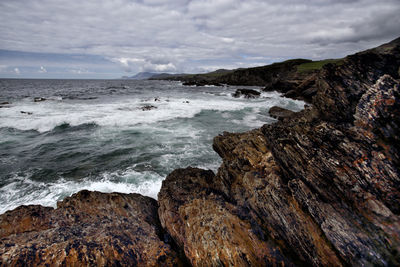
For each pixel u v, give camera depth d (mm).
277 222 6320
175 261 5945
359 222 5312
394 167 5520
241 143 10547
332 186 6117
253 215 6883
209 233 6172
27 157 13898
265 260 5547
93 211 7207
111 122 22062
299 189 6461
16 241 5348
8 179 11211
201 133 19594
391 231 4867
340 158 6281
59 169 12492
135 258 5633
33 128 19562
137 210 7930
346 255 5035
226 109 31641
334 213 5688
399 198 5188
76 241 5512
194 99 44250
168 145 16453
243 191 7926
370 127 6566
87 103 35375
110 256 5387
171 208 7703
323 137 6859
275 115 26375
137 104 34594
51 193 10086
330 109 8539
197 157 14477
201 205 7520
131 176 11922
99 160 13781
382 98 6652
